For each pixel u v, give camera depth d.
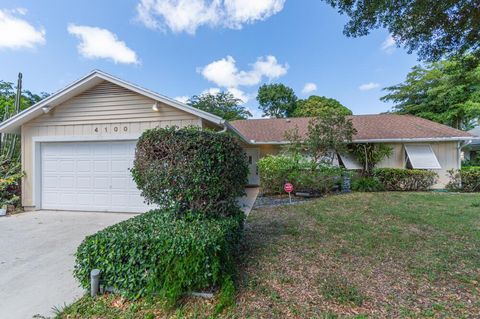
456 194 11.37
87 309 3.13
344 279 3.72
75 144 9.04
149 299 3.23
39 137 9.13
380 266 4.18
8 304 3.33
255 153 16.27
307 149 12.87
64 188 9.12
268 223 6.95
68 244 5.67
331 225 6.62
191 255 3.25
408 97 22.36
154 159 4.28
